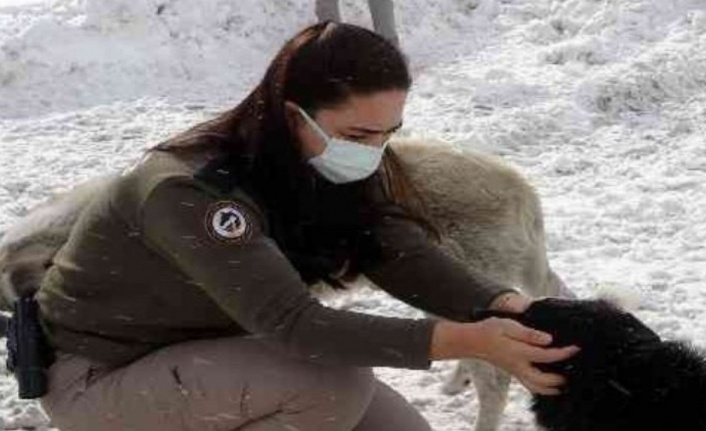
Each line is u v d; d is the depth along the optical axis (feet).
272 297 12.55
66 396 14.08
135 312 13.52
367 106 12.42
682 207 29.86
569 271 26.37
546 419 12.86
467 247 19.60
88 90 40.24
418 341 12.51
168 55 42.22
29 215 19.75
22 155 34.42
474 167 19.84
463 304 14.02
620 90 38.42
